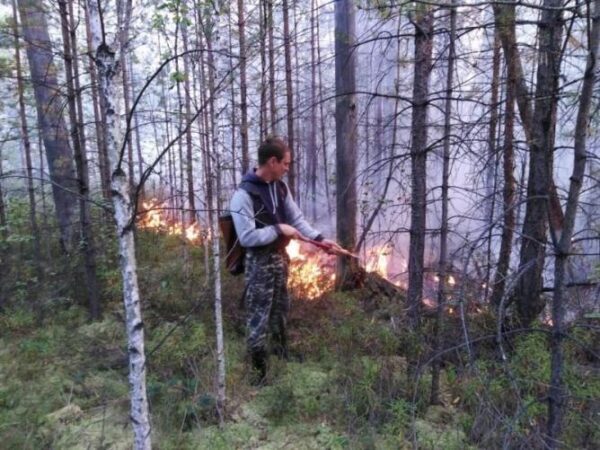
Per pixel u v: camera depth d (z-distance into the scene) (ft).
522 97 9.62
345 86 16.74
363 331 12.61
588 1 5.58
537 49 7.84
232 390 10.86
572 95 6.89
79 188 15.46
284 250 11.41
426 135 10.16
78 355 13.37
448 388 10.33
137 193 6.27
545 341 9.76
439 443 8.73
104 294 17.19
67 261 17.81
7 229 17.60
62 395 11.23
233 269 11.22
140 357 6.72
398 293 16.72
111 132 6.29
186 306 15.01
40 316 16.07
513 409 8.13
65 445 9.31
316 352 12.80
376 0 8.65
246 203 10.39
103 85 6.24
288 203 11.28
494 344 9.72
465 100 9.41
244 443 9.25
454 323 9.82
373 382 10.32
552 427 6.86
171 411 10.03
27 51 18.92
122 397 10.95
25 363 12.95
